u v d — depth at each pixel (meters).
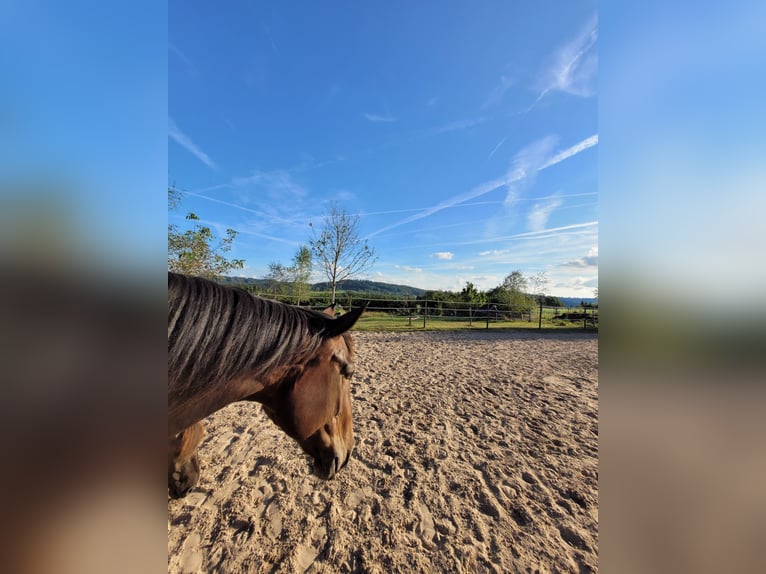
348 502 2.32
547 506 2.33
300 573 1.74
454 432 3.52
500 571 1.79
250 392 1.38
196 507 2.23
